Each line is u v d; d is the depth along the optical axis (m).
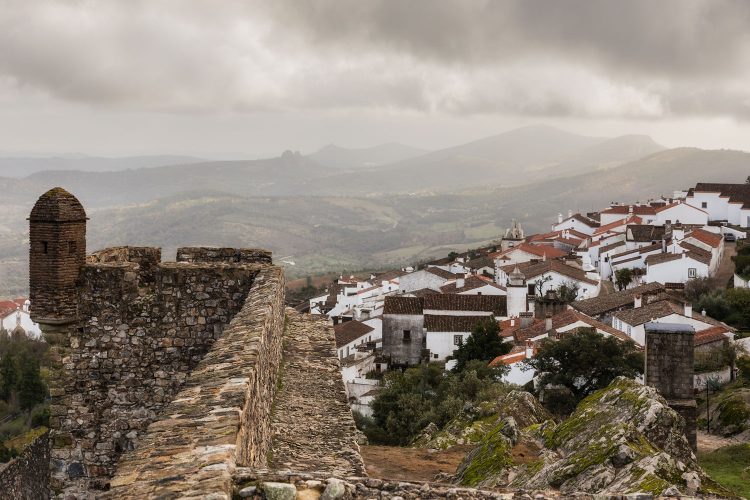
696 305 78.19
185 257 19.94
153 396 15.08
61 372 14.93
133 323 15.10
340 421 13.70
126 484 6.39
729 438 43.31
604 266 119.19
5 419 76.19
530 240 146.50
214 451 7.03
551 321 72.12
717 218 128.62
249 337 11.18
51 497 14.77
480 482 16.81
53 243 14.67
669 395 29.80
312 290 173.00
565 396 51.62
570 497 8.98
